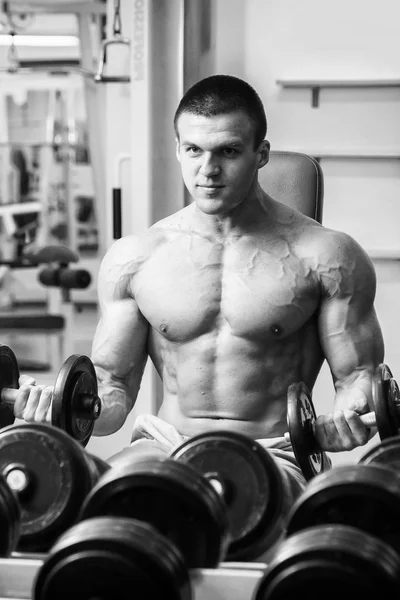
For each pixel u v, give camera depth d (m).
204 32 4.98
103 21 7.77
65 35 7.91
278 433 2.49
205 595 1.49
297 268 2.50
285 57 4.98
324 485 1.44
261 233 2.54
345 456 4.95
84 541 1.30
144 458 1.53
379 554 1.27
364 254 2.57
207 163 2.37
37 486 1.65
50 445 1.66
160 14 4.41
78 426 2.31
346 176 5.06
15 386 2.45
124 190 5.07
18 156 8.01
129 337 2.62
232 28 4.98
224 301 2.50
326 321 2.51
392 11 4.94
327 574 1.24
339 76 4.96
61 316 6.65
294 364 2.53
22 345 7.80
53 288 7.23
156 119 4.42
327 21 4.95
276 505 1.68
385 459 1.73
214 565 1.50
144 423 2.55
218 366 2.50
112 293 2.63
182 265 2.55
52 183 8.00
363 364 2.50
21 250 7.34
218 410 2.51
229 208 2.43
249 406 2.49
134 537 1.31
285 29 4.96
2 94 7.28
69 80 7.12
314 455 2.29
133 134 4.40
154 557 1.29
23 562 1.53
